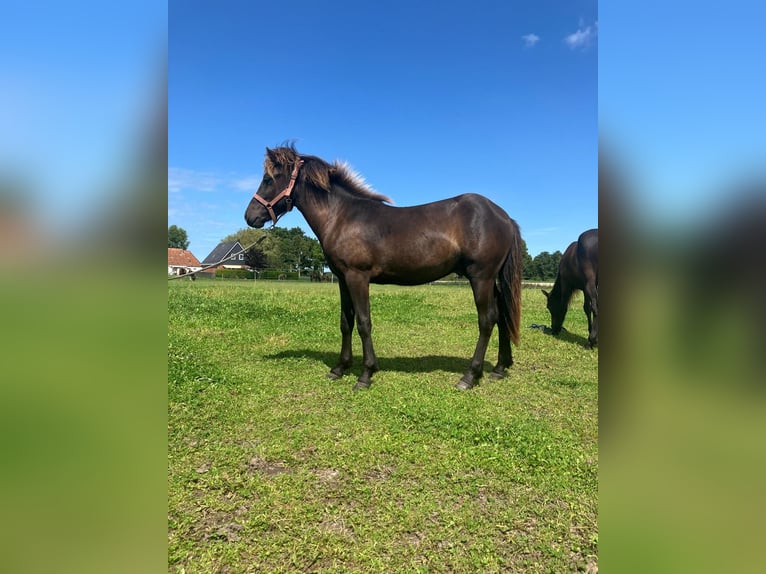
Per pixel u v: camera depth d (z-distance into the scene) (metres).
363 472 2.77
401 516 2.31
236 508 2.37
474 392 4.41
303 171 4.64
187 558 1.99
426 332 7.97
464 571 1.95
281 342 6.74
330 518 2.29
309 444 3.14
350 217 4.54
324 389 4.41
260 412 3.75
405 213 4.52
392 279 4.66
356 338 7.26
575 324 9.23
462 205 4.46
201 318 8.15
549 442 3.20
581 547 2.11
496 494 2.56
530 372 5.27
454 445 3.16
